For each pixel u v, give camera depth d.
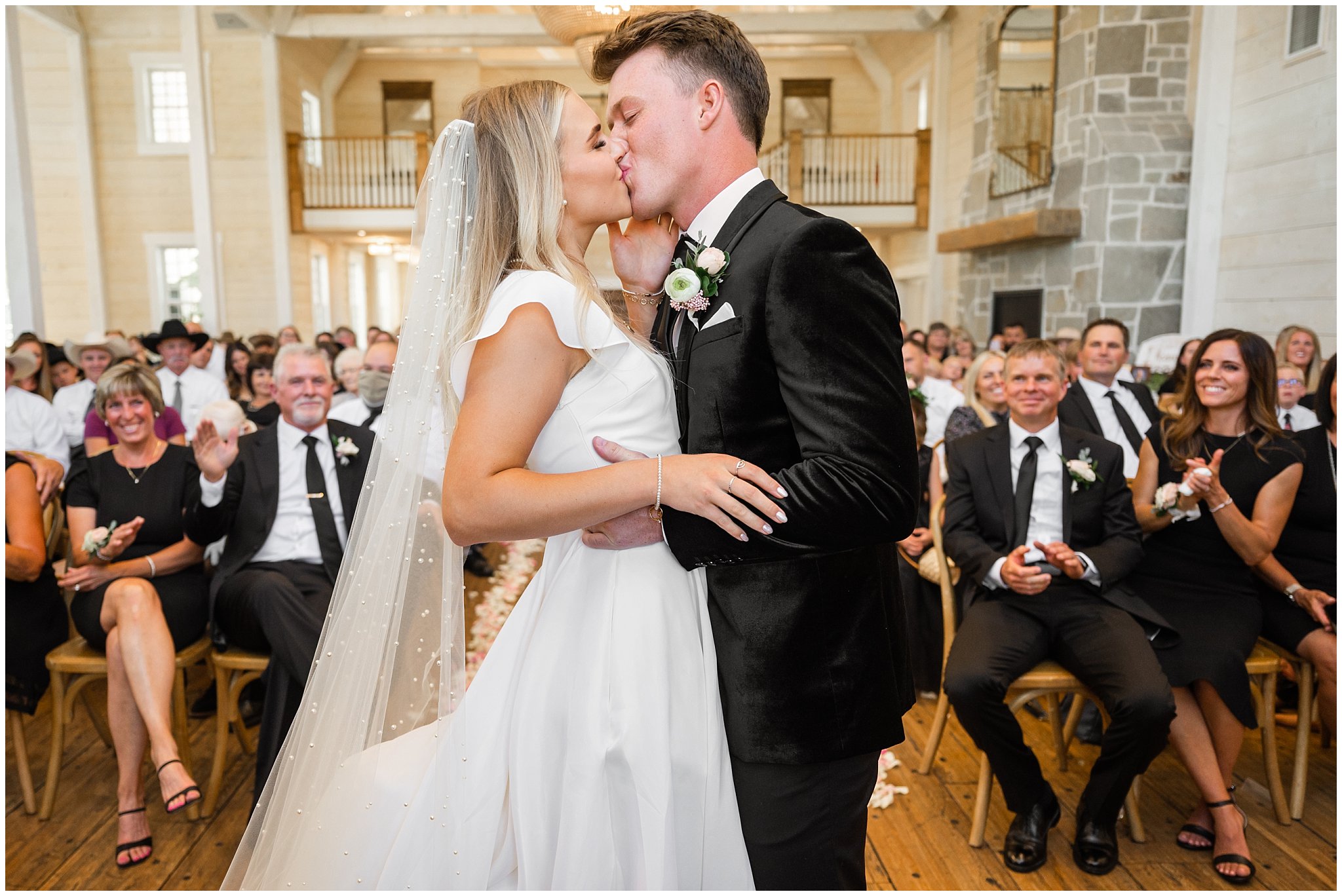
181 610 2.59
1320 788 2.71
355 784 1.28
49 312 13.05
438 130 15.80
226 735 2.56
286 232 12.80
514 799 1.23
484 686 1.31
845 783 1.22
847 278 1.12
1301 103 5.48
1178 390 5.10
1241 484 2.57
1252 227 6.00
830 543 1.10
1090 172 7.57
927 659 3.24
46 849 2.38
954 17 11.44
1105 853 2.26
